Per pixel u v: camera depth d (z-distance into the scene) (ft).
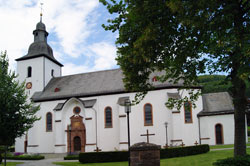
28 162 77.56
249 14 34.35
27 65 125.70
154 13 32.65
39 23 130.72
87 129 100.83
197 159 58.75
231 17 32.14
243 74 30.22
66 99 110.93
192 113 97.45
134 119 97.45
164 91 96.73
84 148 103.96
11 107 55.62
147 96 98.22
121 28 38.11
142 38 31.68
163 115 95.09
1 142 55.93
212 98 106.11
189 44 35.29
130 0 35.53
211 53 39.24
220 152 69.77
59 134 105.40
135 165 30.45
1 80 56.75
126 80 43.70
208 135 96.78
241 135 38.99
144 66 41.29
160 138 93.86
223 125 97.25
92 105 102.42
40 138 111.14
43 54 122.11
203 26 31.65
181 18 30.17
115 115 101.81
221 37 32.48
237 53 32.78
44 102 114.21
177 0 28.50
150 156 30.45
